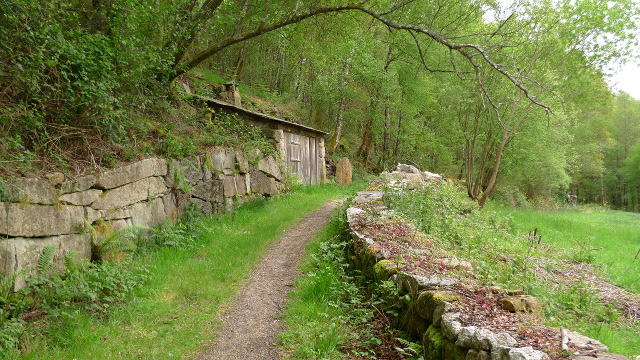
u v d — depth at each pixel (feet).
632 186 161.07
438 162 100.37
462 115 61.52
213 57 67.77
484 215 41.93
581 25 43.29
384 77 68.08
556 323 15.24
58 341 14.80
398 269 15.88
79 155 22.49
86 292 17.42
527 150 70.08
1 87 20.10
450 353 11.07
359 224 23.85
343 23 37.93
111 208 22.89
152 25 28.96
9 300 15.96
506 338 10.08
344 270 21.29
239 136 42.22
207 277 21.70
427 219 26.50
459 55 53.47
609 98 50.44
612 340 16.31
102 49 23.77
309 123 73.56
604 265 31.24
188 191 30.17
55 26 20.42
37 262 17.78
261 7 34.91
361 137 91.56
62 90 22.41
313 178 57.88
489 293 13.91
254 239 28.32
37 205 18.06
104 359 13.93
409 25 29.91
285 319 16.96
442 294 12.96
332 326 14.78
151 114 32.09
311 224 32.94
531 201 92.43
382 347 14.14
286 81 84.84
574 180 147.02
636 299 23.75
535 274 23.08
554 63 46.55
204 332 16.16
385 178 38.75
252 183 40.98
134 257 23.12
